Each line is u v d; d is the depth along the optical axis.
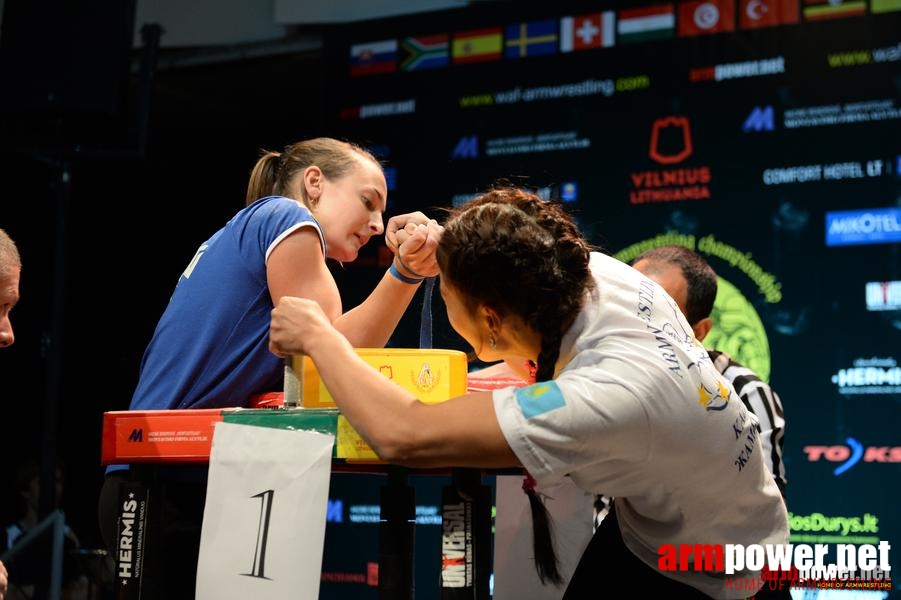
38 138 4.30
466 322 1.38
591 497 1.79
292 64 5.11
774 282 4.01
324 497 1.34
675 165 4.21
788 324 3.96
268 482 1.36
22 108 4.17
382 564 1.41
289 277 1.60
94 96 4.17
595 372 1.24
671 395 1.25
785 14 4.12
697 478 1.30
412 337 4.25
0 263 1.72
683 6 4.28
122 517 1.45
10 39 4.23
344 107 4.73
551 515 1.79
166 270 5.84
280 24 4.91
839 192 3.96
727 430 1.31
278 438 1.37
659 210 4.21
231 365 1.61
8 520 4.94
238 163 6.02
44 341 4.50
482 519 1.37
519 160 4.44
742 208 4.09
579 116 4.38
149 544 1.44
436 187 4.54
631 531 1.45
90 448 5.45
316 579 1.32
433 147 4.57
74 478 5.40
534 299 1.30
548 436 1.20
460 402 1.25
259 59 5.01
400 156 4.61
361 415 1.26
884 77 3.95
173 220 5.92
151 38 4.38
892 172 3.90
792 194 4.03
